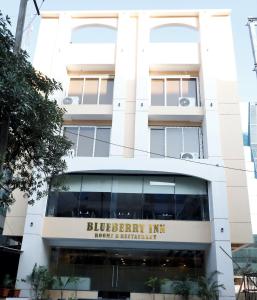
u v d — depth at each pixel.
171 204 17.75
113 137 18.67
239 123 19.14
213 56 20.42
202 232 16.97
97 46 21.20
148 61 20.44
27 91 9.45
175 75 21.06
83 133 19.86
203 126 19.39
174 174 18.11
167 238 16.84
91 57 20.95
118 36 21.12
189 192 18.02
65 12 21.78
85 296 16.50
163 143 19.62
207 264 17.19
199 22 21.23
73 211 17.72
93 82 21.17
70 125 20.06
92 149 19.50
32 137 11.45
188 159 17.94
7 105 9.31
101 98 20.70
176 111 19.42
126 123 19.22
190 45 20.98
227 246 16.02
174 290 16.20
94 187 18.23
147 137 18.69
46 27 21.88
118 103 19.44
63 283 16.69
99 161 17.98
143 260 17.47
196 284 16.16
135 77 20.28
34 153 11.92
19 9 11.34
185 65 20.59
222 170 17.69
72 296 16.38
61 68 20.38
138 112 19.17
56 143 12.12
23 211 18.00
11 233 17.64
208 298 15.14
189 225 17.11
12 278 16.88
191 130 19.84
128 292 16.73
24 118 10.45
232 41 20.92
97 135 19.80
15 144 11.88
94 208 17.77
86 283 16.98
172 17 21.66
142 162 17.91
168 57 20.70
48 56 21.02
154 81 21.05
